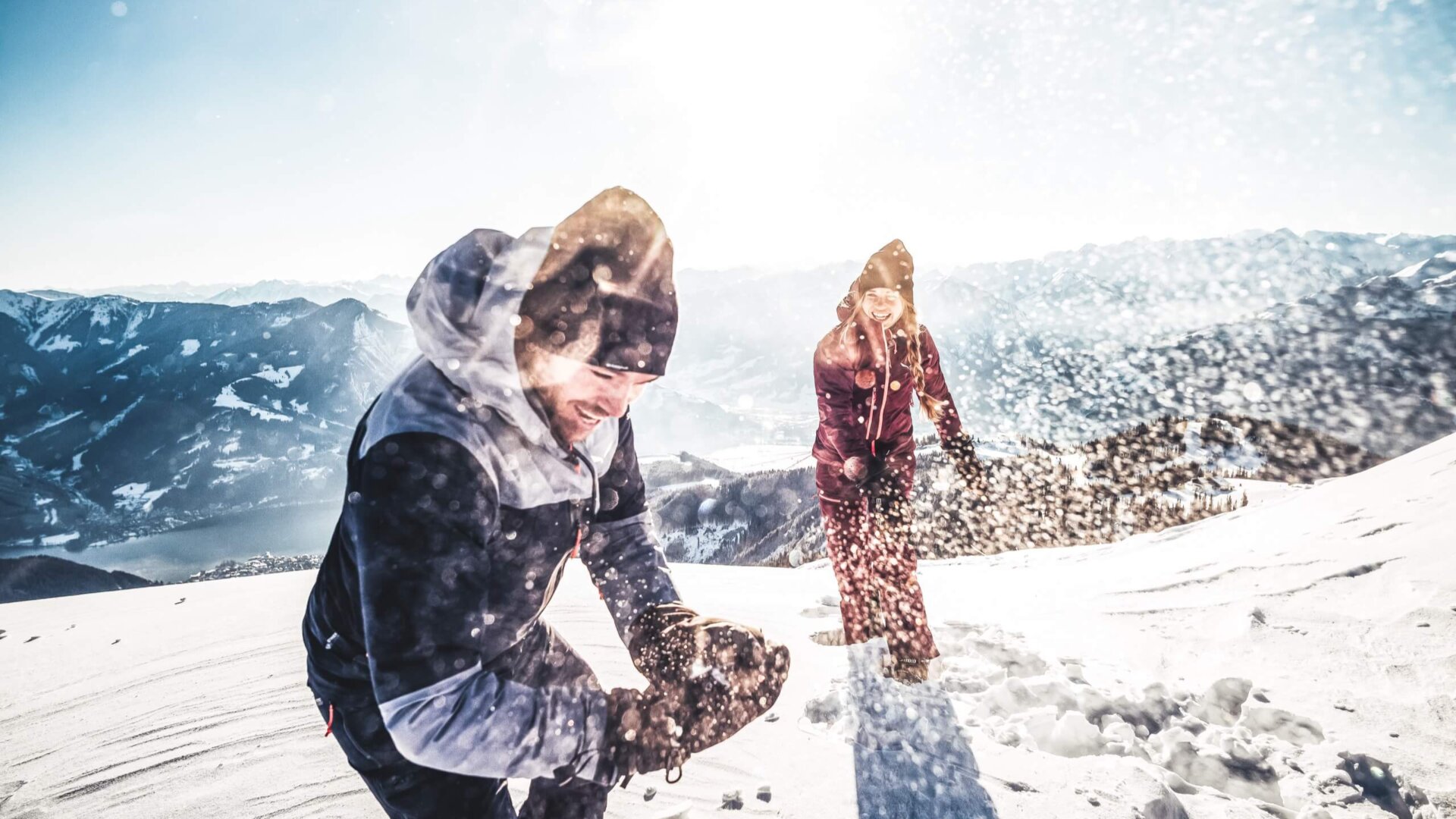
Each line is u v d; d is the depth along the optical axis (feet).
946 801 5.80
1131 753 6.36
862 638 9.62
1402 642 7.89
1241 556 12.01
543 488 3.68
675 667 3.51
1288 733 6.55
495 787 4.19
